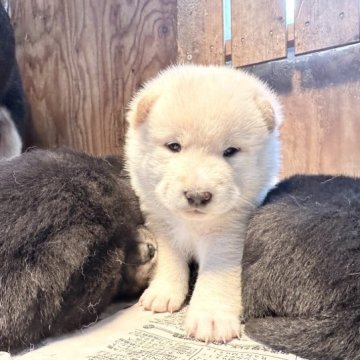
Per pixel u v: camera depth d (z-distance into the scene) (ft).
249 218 0.81
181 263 0.89
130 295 0.92
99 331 0.76
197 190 0.71
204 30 1.33
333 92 1.18
